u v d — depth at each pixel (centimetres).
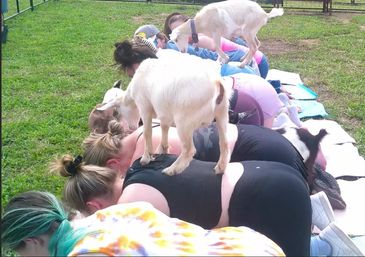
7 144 479
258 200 225
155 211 193
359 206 354
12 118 545
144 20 1141
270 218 225
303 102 572
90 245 172
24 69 730
